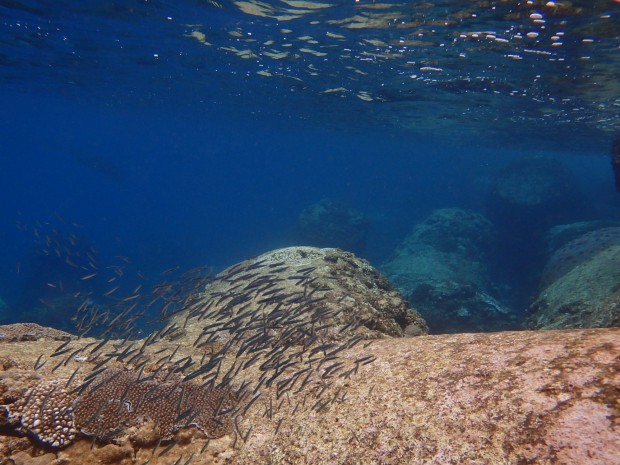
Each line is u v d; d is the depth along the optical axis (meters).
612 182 45.44
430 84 17.73
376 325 7.21
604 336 3.02
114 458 3.55
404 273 19.44
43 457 3.48
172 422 3.88
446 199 63.09
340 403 3.71
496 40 11.88
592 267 10.12
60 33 15.58
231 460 3.54
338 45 14.01
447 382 3.32
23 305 24.77
